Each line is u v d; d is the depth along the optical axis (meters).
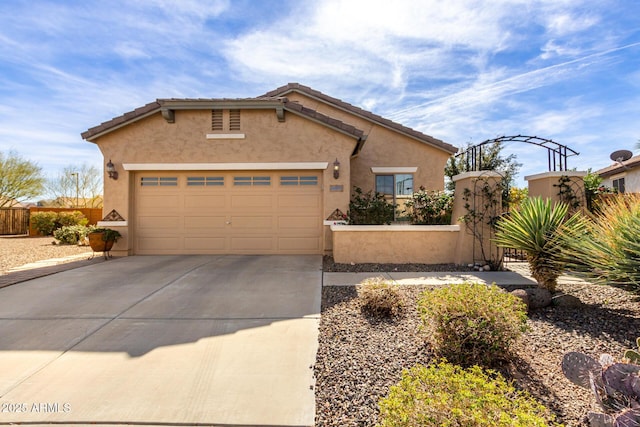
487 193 9.16
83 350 4.28
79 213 21.20
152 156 11.19
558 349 4.16
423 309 4.11
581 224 5.77
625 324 4.75
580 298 5.95
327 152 11.16
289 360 3.99
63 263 9.97
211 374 3.71
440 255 9.65
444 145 13.93
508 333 3.76
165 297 6.38
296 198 11.40
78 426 2.92
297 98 15.01
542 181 9.29
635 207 4.79
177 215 11.41
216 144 11.23
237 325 5.03
